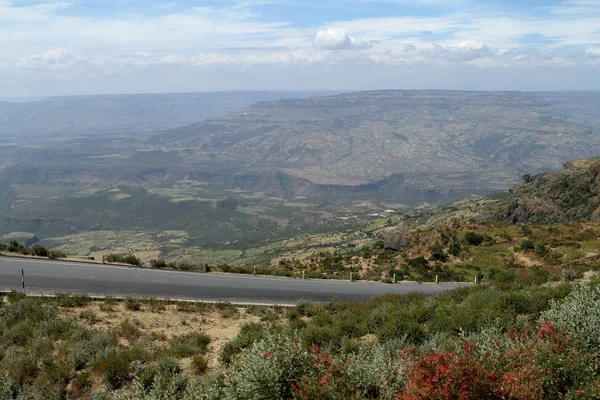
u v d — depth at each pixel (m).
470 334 12.06
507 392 6.86
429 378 6.85
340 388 8.13
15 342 16.92
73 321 19.42
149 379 12.85
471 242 47.97
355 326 16.94
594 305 9.84
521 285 23.88
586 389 7.04
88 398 12.65
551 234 47.97
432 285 35.94
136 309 22.80
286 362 8.59
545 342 8.42
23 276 26.56
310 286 33.38
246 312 24.48
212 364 14.30
